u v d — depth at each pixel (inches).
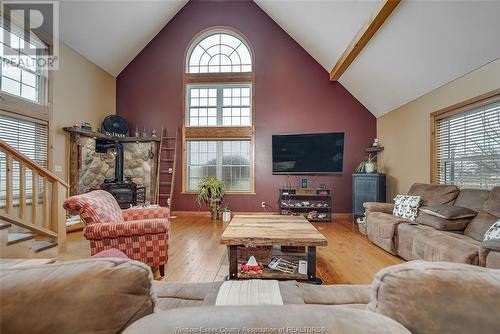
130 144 222.2
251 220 118.6
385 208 149.4
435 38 120.0
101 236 87.7
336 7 148.5
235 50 229.8
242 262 99.0
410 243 106.3
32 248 105.5
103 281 21.7
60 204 119.1
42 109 156.6
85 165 186.4
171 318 19.4
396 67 155.2
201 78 229.9
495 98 108.8
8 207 101.3
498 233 79.7
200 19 229.1
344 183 220.4
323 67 222.4
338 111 221.6
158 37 229.1
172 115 229.5
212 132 228.4
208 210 225.9
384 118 206.1
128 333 18.2
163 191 228.2
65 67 175.0
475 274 22.7
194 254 123.4
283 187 221.3
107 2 170.1
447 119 139.6
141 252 92.2
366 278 96.0
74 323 20.2
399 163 183.9
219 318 19.3
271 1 199.9
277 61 225.0
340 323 19.0
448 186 122.4
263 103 225.8
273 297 45.0
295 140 213.3
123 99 229.5
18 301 20.5
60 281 21.5
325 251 128.2
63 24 164.1
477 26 102.0
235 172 231.9
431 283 21.8
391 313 21.7
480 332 19.9
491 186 113.3
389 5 113.6
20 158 104.6
